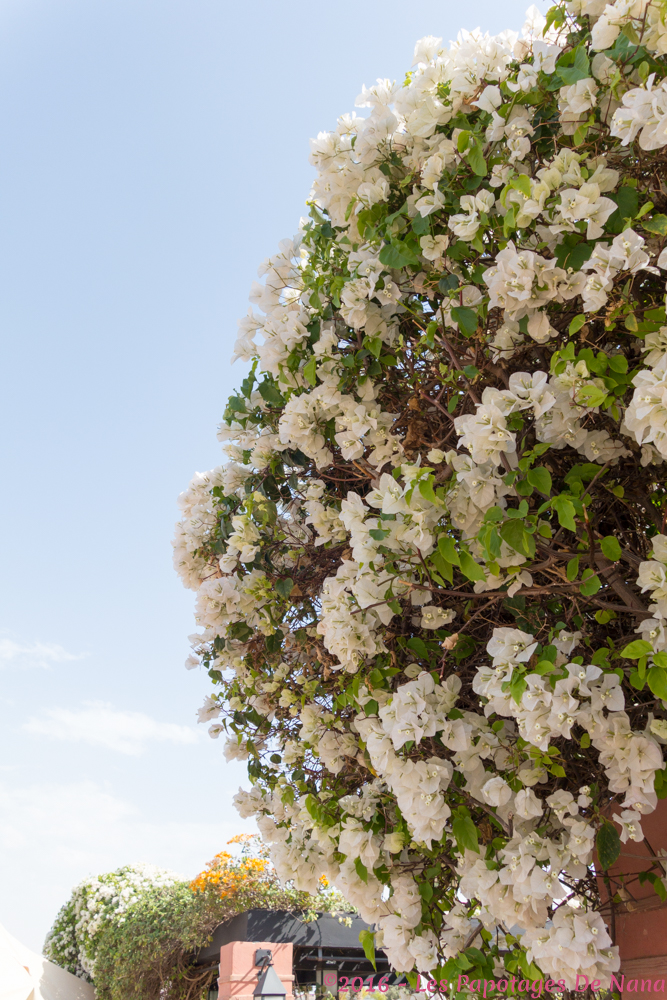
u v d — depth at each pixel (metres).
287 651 2.17
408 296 1.65
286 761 2.01
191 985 7.38
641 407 1.03
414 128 1.48
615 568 1.32
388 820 1.58
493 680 1.21
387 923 1.48
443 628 1.58
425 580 1.40
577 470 1.27
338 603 1.51
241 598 2.02
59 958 10.02
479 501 1.27
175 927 7.43
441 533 1.33
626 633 1.49
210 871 7.00
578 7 1.34
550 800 1.25
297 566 2.06
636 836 1.23
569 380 1.17
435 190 1.42
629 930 1.56
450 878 1.54
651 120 1.06
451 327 1.49
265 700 2.18
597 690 1.14
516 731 1.41
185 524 2.33
